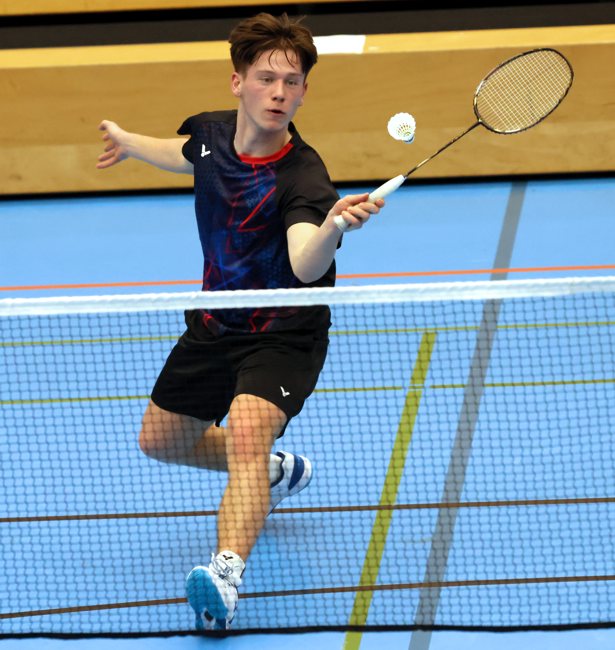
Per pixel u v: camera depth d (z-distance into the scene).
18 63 32.62
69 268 28.31
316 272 12.77
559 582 14.31
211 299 12.82
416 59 32.16
